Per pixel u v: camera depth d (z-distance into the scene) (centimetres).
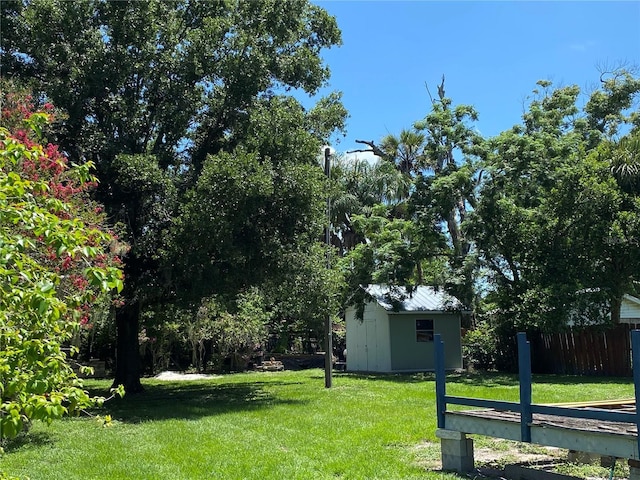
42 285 325
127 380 1838
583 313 2019
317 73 1811
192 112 1666
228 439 970
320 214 1519
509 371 2375
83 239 369
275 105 1574
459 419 732
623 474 708
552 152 2167
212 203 1341
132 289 1667
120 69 1524
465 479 679
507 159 2159
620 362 2022
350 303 2439
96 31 1554
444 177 2203
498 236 2159
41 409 317
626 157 1970
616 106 3231
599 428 597
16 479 432
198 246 1406
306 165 1477
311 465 762
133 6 1548
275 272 1499
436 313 2509
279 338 3294
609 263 1992
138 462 809
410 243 2375
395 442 913
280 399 1555
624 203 1962
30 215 342
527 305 2062
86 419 1262
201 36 1628
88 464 802
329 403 1423
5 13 1603
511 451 855
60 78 1562
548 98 3005
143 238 1559
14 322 356
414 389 1712
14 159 387
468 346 2547
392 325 2472
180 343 2991
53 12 1478
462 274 2244
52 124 1400
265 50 1727
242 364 2922
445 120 2284
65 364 369
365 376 2278
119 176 1491
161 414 1320
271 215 1460
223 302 1694
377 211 2488
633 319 2444
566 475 671
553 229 2069
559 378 2012
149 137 1681
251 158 1366
